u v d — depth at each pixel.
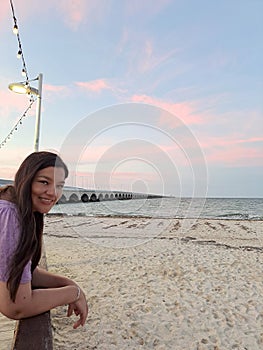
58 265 4.92
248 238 8.51
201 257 5.71
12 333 2.07
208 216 18.81
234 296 3.60
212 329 2.78
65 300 1.27
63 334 2.57
